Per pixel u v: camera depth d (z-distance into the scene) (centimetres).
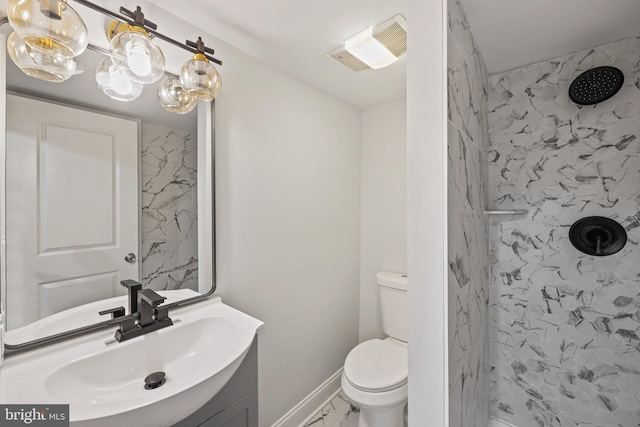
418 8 88
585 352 138
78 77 94
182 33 121
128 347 95
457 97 95
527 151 153
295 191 174
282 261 167
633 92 126
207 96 112
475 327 122
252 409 117
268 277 159
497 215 161
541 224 149
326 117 196
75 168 94
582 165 138
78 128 95
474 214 122
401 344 182
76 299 95
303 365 181
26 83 84
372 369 154
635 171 126
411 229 90
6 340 81
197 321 112
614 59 130
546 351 148
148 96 111
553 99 145
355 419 180
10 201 82
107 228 102
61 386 80
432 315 86
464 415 101
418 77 88
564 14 110
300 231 178
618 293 130
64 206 92
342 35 132
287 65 159
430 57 86
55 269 90
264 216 156
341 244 212
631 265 127
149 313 103
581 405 139
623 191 129
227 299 139
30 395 71
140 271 110
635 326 126
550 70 146
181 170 121
